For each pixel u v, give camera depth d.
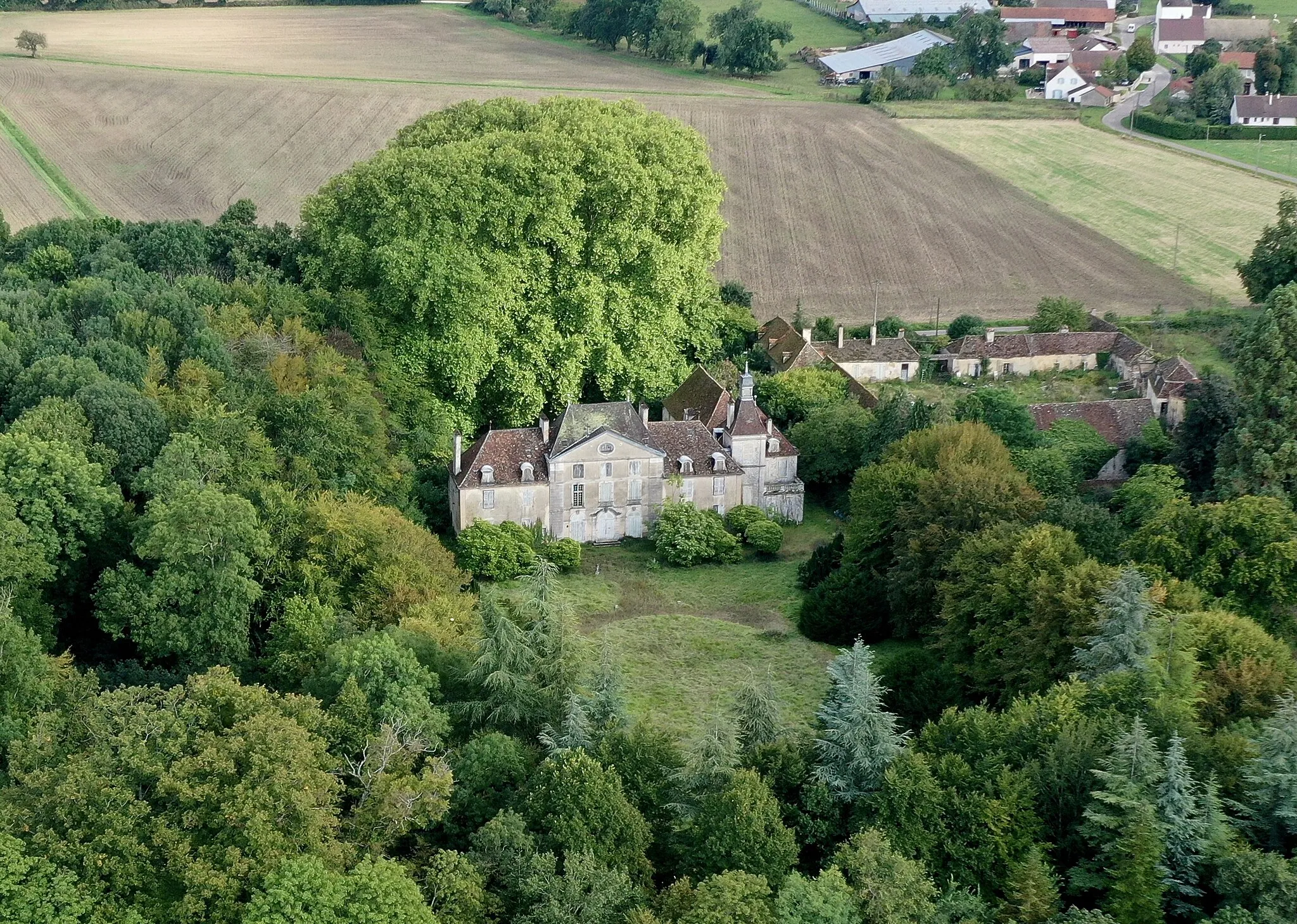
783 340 166.12
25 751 68.31
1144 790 66.06
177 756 66.12
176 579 90.88
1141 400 147.25
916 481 112.62
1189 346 174.50
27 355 116.38
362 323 131.38
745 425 133.50
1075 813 69.81
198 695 70.75
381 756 69.62
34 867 60.34
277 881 60.00
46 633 91.56
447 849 70.50
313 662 87.56
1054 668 87.44
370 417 119.88
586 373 149.25
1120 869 63.88
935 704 92.06
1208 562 93.50
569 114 152.88
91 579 99.25
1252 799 67.69
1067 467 129.50
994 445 116.69
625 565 126.81
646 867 68.75
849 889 62.47
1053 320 176.38
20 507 94.81
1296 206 173.75
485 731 78.69
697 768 72.25
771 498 135.12
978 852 67.69
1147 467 124.81
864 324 184.75
